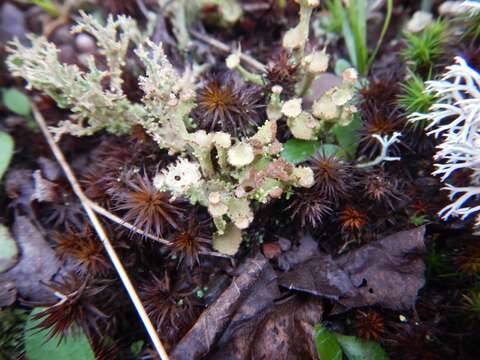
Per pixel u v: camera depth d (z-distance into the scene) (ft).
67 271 0.26
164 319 0.25
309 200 0.26
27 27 0.37
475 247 0.25
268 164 0.24
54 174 0.30
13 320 0.25
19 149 0.31
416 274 0.25
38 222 0.29
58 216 0.29
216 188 0.25
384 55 0.35
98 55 0.34
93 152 0.31
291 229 0.28
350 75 0.25
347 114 0.27
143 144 0.29
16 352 0.25
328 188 0.26
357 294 0.25
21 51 0.28
